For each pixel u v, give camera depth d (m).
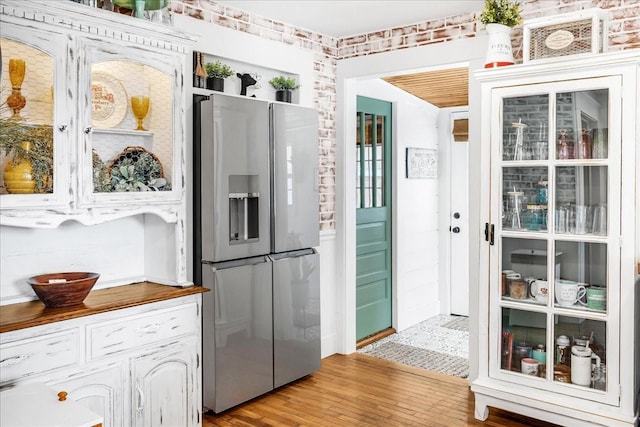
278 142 3.59
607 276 2.80
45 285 2.36
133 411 2.58
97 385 2.44
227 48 3.54
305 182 3.81
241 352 3.37
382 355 4.49
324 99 4.34
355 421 3.22
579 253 2.90
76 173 2.42
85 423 1.78
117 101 2.60
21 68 2.24
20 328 2.16
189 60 3.28
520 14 3.47
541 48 3.04
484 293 3.20
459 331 5.24
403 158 5.27
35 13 2.25
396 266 5.21
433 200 5.81
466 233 5.79
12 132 2.24
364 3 3.53
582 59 2.79
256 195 3.45
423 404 3.47
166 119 2.81
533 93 2.98
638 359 2.87
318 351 3.96
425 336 5.07
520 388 3.08
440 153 5.89
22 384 2.18
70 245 2.80
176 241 2.90
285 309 3.67
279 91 3.94
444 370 4.12
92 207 2.49
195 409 2.88
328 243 4.42
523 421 3.21
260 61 3.77
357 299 4.81
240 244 3.35
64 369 2.32
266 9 3.64
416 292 5.54
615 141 2.74
